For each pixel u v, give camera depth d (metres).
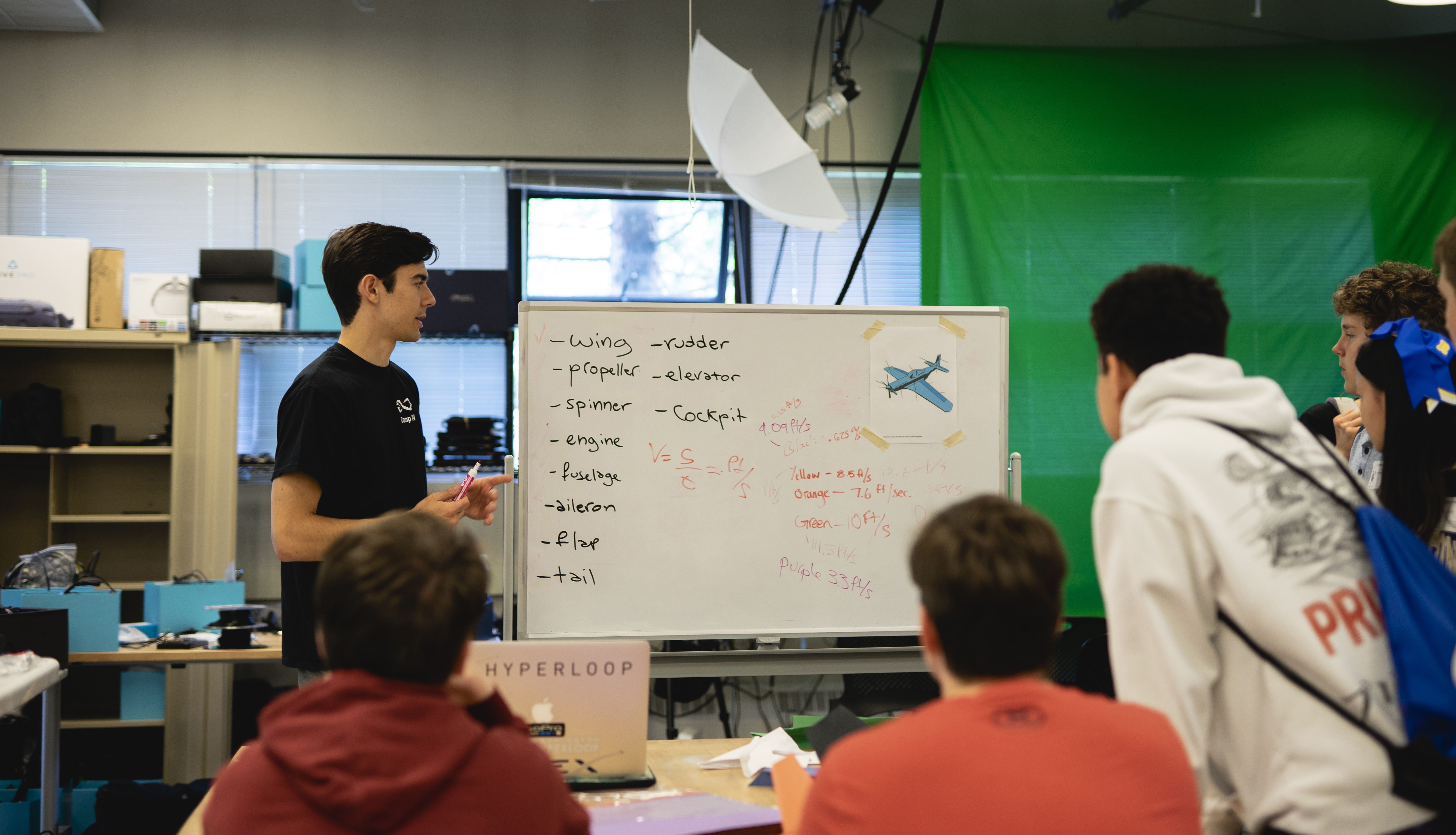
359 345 2.05
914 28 4.69
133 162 4.43
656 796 1.42
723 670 2.35
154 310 4.05
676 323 2.36
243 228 4.46
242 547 4.30
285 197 4.48
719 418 2.36
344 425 1.96
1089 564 4.14
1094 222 4.28
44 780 2.83
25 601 3.12
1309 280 4.31
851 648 2.39
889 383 2.41
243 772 0.89
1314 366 4.29
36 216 4.39
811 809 0.87
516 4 4.58
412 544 0.90
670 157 4.61
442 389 4.52
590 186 4.56
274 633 3.50
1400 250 4.32
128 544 4.24
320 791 0.83
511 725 1.13
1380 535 1.08
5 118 4.36
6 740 3.62
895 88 4.67
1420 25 4.70
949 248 4.24
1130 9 4.55
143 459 4.29
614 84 4.60
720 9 4.64
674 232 4.63
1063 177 4.28
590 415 2.32
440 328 4.23
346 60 4.52
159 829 2.94
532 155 4.55
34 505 4.24
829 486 2.38
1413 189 4.33
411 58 4.54
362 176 4.52
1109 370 1.21
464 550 0.93
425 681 0.90
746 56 4.64
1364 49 4.37
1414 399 1.56
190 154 4.43
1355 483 1.14
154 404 4.32
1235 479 1.07
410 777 0.84
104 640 3.14
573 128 4.58
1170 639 1.04
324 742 0.86
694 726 4.24
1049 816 0.79
